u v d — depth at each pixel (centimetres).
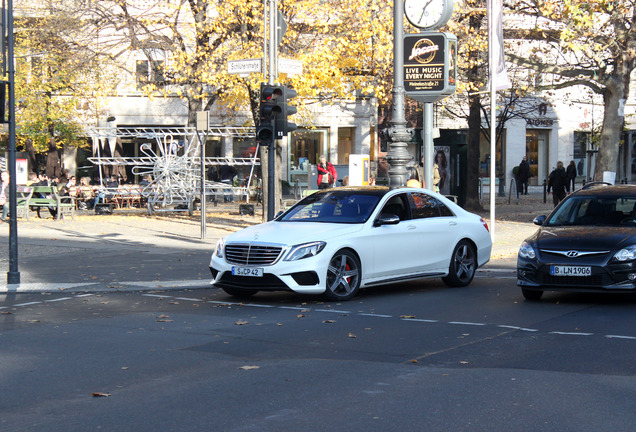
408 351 808
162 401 621
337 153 4438
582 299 1177
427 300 1181
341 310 1087
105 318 1036
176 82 2770
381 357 780
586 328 928
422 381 676
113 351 820
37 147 3675
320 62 2406
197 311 1094
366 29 2422
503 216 2914
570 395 628
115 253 1808
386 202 1261
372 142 4456
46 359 784
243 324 978
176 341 872
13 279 1351
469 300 1177
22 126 3528
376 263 1205
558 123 4894
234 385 670
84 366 752
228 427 550
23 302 1191
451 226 1330
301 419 566
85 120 3759
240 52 2406
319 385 666
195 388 662
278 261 1123
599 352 793
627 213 1202
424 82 1820
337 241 1155
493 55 1947
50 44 2941
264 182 2294
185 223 2609
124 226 2484
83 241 2047
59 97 3634
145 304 1164
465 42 2553
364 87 2597
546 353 790
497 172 4803
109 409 600
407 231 1253
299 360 768
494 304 1134
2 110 1338
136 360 777
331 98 2748
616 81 2386
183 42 2766
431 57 1812
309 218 1252
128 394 646
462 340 862
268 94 1577
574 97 4831
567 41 2250
